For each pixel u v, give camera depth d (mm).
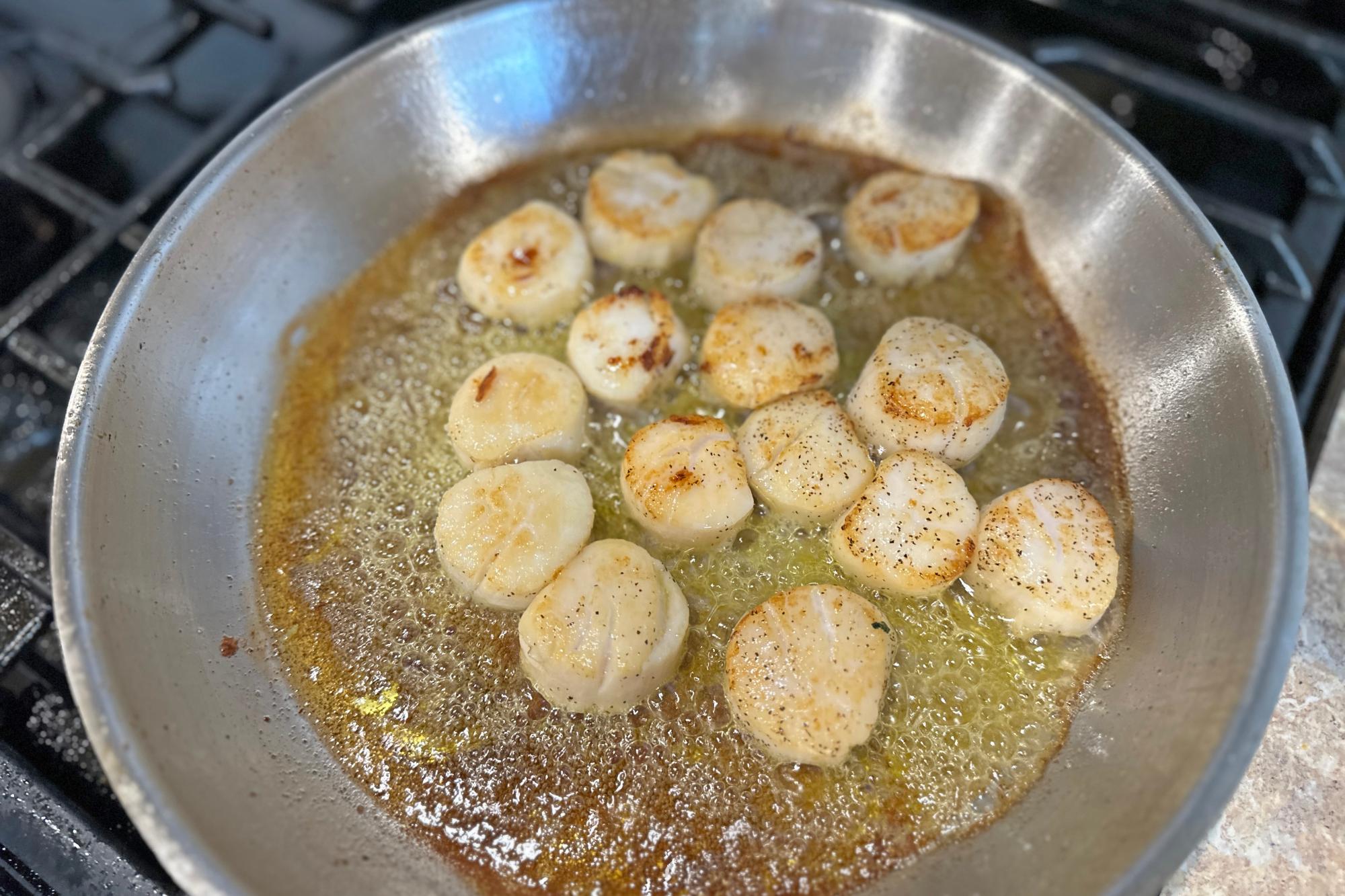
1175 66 300
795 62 269
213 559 211
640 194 254
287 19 303
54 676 211
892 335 227
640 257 256
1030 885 169
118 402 195
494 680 204
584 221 261
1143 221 223
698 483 205
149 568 193
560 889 182
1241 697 156
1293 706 192
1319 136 261
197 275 217
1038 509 204
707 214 256
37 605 203
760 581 213
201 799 164
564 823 189
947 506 204
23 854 179
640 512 208
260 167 227
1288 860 177
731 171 276
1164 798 159
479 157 272
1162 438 214
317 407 238
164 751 165
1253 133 268
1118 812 168
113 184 281
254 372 233
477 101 264
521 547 200
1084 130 233
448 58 252
